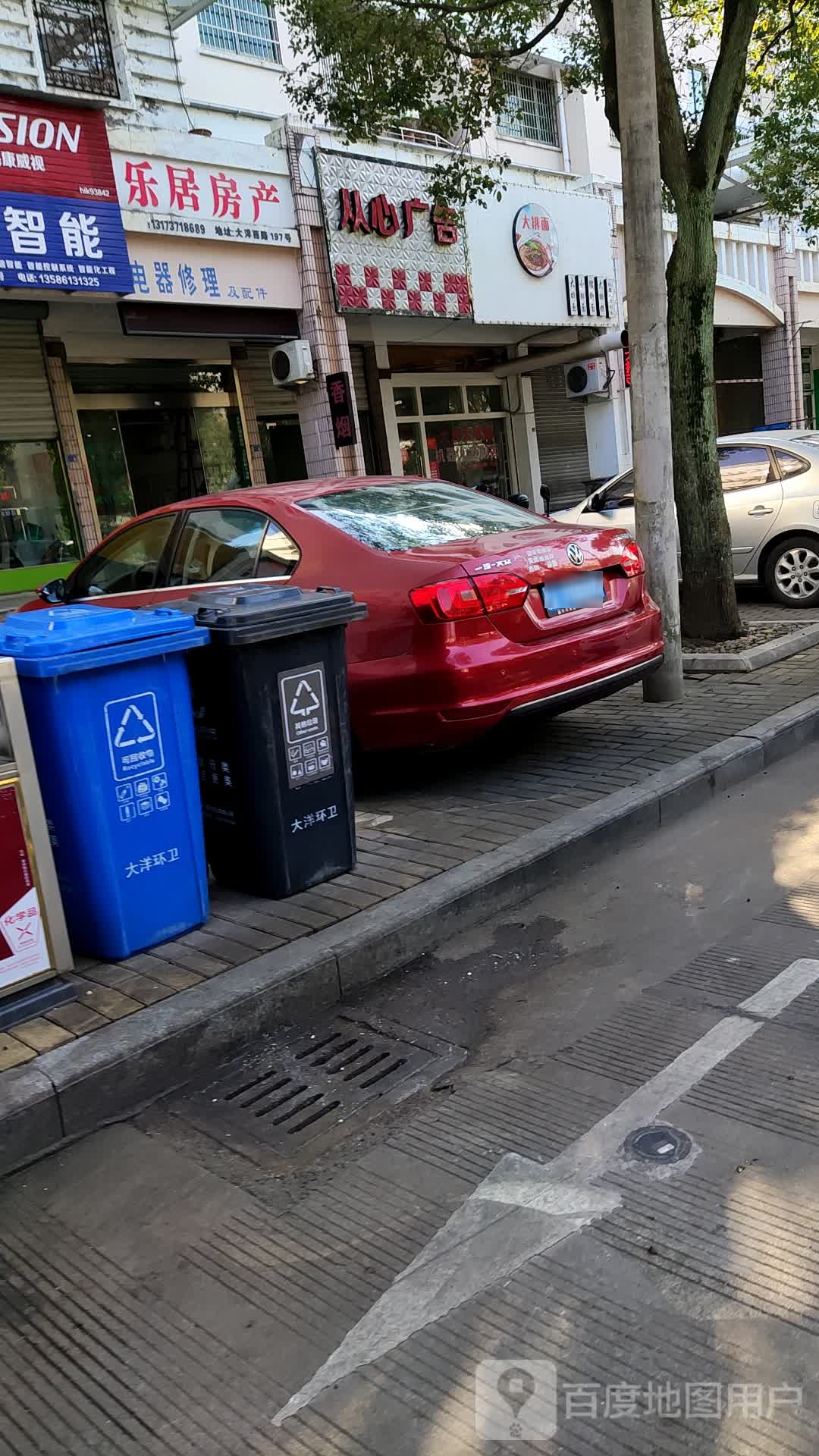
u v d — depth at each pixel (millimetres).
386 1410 2016
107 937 3752
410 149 12906
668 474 6801
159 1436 2014
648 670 5859
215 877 4520
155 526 6223
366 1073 3248
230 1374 2143
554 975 3764
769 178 15195
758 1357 2039
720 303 19156
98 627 3572
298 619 4098
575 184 16078
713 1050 3137
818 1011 3289
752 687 7223
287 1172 2797
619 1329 2143
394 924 3926
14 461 10695
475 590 4965
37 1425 2064
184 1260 2498
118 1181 2826
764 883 4344
